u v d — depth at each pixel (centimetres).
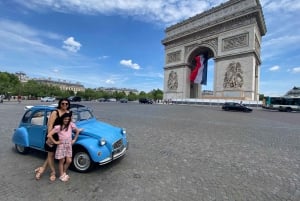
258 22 4888
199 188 509
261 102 4381
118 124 1527
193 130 1329
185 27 6141
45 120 668
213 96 5231
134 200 441
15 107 2972
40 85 10619
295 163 721
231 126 1569
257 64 5269
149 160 710
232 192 495
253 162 721
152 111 2942
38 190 477
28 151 758
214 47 5322
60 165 530
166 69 6688
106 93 15100
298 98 3994
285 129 1492
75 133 599
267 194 491
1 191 469
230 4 4972
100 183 521
